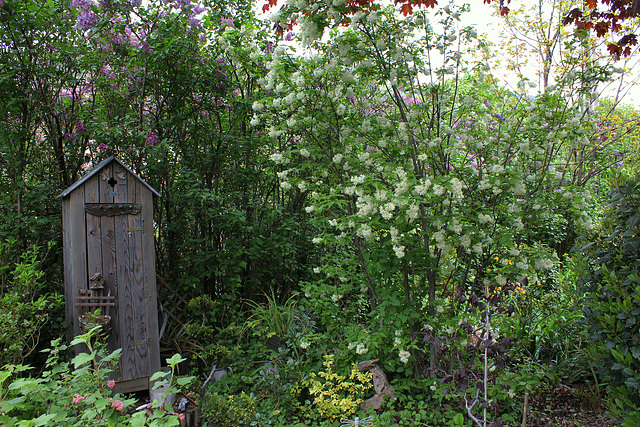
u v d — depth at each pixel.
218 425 2.77
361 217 3.11
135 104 4.42
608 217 3.25
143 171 4.11
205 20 4.50
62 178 4.18
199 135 4.52
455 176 3.20
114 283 3.17
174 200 4.22
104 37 4.28
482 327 3.15
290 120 3.61
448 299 3.68
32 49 3.75
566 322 3.71
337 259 3.95
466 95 3.36
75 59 4.02
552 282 4.65
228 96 4.60
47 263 3.85
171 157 4.32
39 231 3.73
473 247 3.04
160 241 4.38
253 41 4.44
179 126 4.37
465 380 2.62
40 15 3.80
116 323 3.16
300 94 3.44
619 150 6.03
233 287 4.33
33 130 4.01
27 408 2.26
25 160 3.93
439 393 3.00
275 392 3.12
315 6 3.08
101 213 3.13
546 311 4.09
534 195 3.49
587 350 3.25
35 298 3.50
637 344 2.55
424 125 3.48
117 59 4.35
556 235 5.78
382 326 3.44
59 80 4.02
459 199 3.14
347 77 3.37
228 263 4.32
